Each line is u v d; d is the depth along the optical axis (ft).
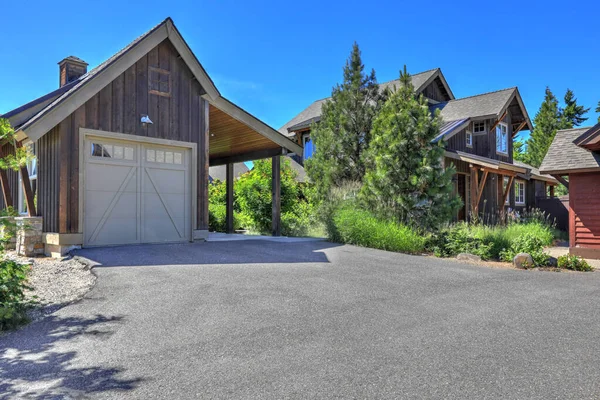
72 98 24.80
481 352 10.86
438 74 63.98
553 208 62.23
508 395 8.41
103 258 22.85
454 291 18.19
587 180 33.19
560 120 140.56
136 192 28.71
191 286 17.57
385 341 11.62
